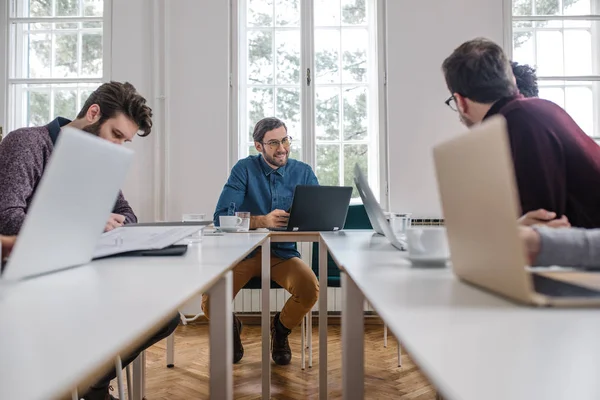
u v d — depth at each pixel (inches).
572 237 22.9
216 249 42.5
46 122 123.3
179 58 119.1
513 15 120.5
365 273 27.3
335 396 68.8
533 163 40.8
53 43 123.0
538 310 17.7
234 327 85.6
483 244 20.6
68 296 20.3
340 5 123.9
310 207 70.9
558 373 11.2
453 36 117.4
